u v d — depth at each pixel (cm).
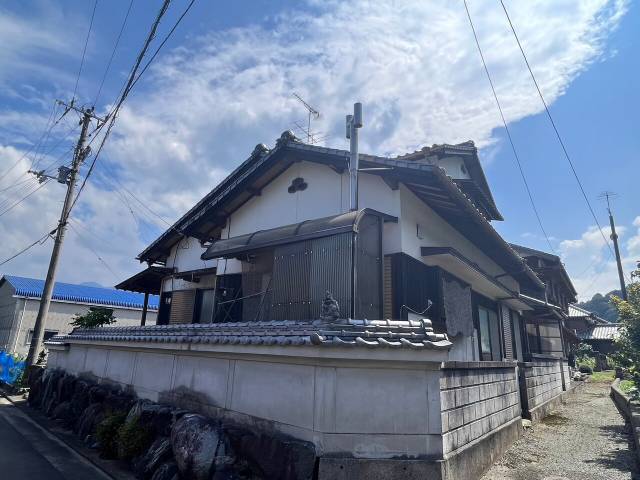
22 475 612
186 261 1415
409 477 432
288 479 426
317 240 719
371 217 750
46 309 1608
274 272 771
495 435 650
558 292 2350
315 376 468
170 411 630
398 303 732
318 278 694
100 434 706
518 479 557
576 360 2802
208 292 1332
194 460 483
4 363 1775
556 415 1091
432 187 777
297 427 470
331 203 894
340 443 437
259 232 846
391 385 459
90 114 1736
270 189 1028
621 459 656
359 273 679
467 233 1017
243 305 865
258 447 473
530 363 1012
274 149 941
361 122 811
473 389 588
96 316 1354
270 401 513
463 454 509
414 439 447
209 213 1074
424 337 466
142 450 628
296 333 491
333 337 450
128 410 748
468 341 1023
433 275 855
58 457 711
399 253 760
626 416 998
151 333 826
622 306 945
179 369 708
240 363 577
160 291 1539
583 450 712
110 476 608
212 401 609
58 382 1158
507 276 1402
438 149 1146
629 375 1025
